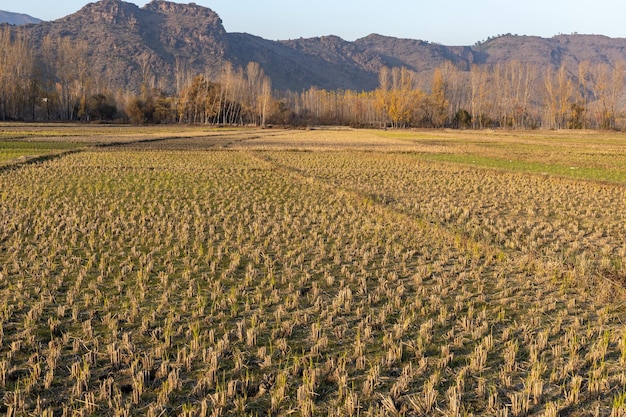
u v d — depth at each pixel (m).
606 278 11.20
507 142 64.88
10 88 98.25
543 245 14.78
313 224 17.05
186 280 11.00
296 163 36.50
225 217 17.94
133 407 6.18
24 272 11.32
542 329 8.66
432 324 8.66
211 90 119.25
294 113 139.62
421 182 27.80
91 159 35.19
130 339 8.01
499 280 10.98
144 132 74.19
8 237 14.28
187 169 31.16
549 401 6.41
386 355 7.58
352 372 7.11
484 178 29.73
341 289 10.67
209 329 8.50
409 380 6.81
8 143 46.44
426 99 125.06
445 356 7.60
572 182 27.89
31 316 8.78
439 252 13.76
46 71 121.19
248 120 130.25
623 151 49.69
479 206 20.80
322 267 12.19
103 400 6.29
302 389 6.35
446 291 10.36
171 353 7.56
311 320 9.00
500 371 7.15
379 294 10.27
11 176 25.94
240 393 6.54
